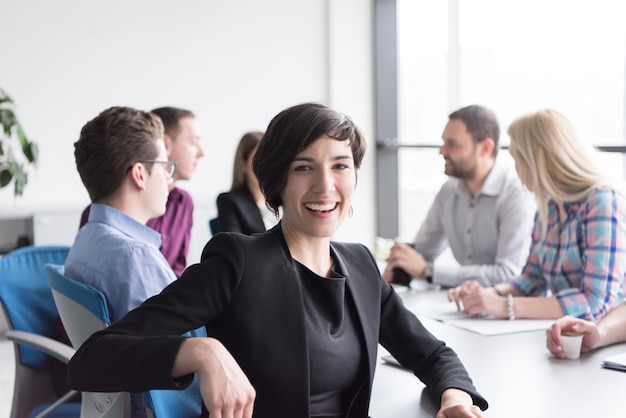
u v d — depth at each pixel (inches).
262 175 59.0
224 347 50.9
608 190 95.3
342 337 58.5
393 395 63.0
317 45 237.1
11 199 202.2
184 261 138.7
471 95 215.0
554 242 101.8
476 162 128.1
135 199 81.7
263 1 230.2
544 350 77.2
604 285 92.0
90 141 79.7
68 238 194.5
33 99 205.5
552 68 189.2
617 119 174.6
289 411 55.1
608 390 63.1
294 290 56.8
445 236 139.7
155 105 219.9
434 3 225.1
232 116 229.3
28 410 91.7
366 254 64.1
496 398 61.2
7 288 93.6
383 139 241.4
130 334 52.3
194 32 223.0
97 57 212.1
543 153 99.1
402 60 238.2
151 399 60.5
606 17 175.3
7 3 201.2
